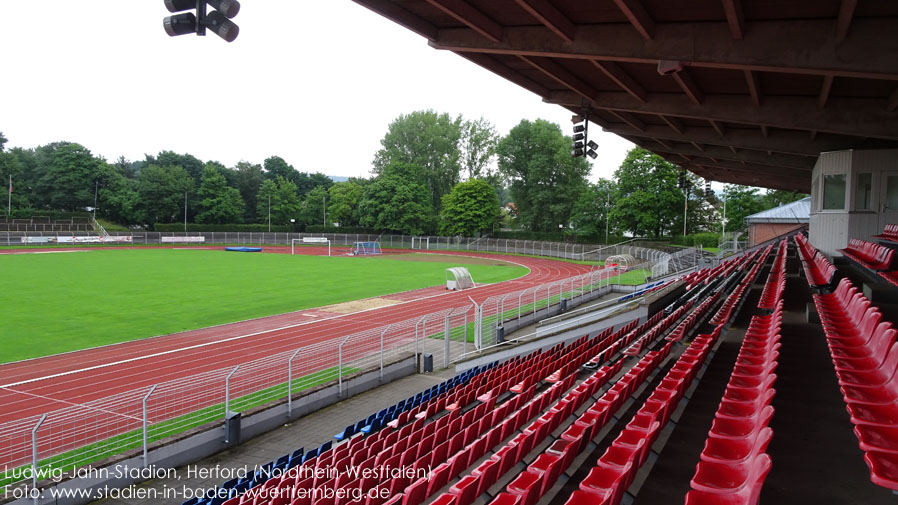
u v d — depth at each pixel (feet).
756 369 24.27
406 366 59.98
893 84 40.19
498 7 34.53
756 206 238.68
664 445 21.94
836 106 46.39
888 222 59.67
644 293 77.30
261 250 252.62
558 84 56.03
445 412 41.75
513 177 288.92
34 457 29.76
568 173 270.05
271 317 88.28
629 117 64.18
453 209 283.59
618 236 241.35
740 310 51.16
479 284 135.03
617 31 35.63
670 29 33.99
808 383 25.05
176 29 22.24
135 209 309.63
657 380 33.88
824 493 15.25
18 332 74.59
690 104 51.80
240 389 50.44
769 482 15.93
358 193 336.08
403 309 95.96
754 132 66.28
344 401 51.06
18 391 50.34
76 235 263.90
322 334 75.77
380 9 34.30
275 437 42.32
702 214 237.45
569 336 58.23
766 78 42.37
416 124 325.01
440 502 20.75
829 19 30.22
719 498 14.17
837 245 62.80
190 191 319.06
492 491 23.50
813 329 36.65
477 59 44.70
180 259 191.42
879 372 18.35
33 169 316.40
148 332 76.13
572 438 23.94
